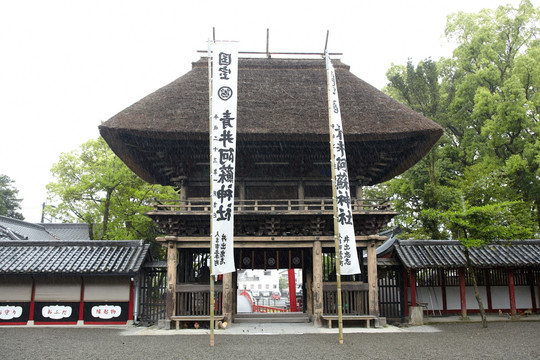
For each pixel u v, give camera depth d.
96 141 31.25
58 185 30.41
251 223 17.59
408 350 12.16
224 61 15.47
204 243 17.16
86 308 18.67
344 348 12.52
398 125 16.88
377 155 18.27
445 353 11.71
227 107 15.16
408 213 31.73
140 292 19.50
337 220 14.07
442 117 30.59
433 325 17.86
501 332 15.65
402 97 32.84
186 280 19.30
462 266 19.11
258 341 13.87
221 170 14.74
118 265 18.44
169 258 17.03
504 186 25.95
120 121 16.12
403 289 19.64
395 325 17.94
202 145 17.25
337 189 15.28
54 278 18.88
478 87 30.56
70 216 31.77
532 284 21.05
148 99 17.64
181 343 13.53
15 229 29.69
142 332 16.05
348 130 16.64
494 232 17.45
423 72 30.69
